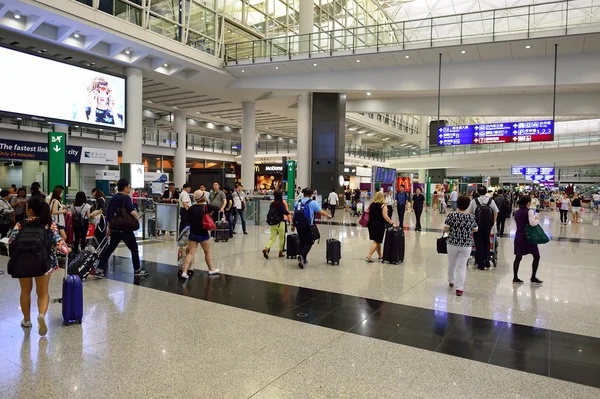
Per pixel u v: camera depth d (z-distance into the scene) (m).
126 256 8.89
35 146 21.55
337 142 24.53
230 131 46.00
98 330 4.43
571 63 17.41
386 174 22.89
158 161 31.95
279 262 8.59
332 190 24.69
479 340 4.34
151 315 4.98
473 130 19.22
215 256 9.20
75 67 17.95
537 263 6.98
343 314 5.17
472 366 3.70
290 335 4.41
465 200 6.26
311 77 22.61
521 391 3.25
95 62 19.84
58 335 4.27
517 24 16.50
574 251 10.73
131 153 20.52
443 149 41.06
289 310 5.30
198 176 17.67
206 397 3.06
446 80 19.66
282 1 27.12
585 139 33.56
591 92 20.83
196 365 3.61
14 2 13.92
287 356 3.85
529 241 6.89
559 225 18.80
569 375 3.54
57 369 3.48
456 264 6.30
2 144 20.11
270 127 44.31
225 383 3.29
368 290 6.39
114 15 17.20
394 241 8.59
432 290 6.43
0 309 5.05
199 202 7.04
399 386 3.30
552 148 34.81
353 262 8.73
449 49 17.89
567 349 4.12
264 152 38.47
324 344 4.17
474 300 5.89
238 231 14.08
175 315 5.01
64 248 4.47
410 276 7.42
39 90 16.70
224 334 4.40
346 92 23.28
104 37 17.28
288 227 15.19
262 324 4.75
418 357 3.88
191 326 4.63
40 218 4.22
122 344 4.06
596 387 3.33
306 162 25.44
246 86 24.09
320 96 24.73
